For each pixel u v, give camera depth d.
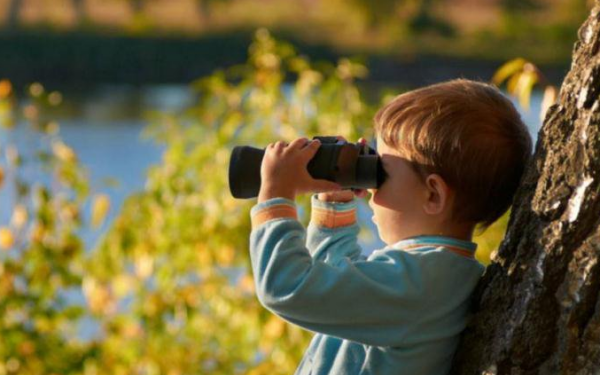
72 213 8.30
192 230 8.41
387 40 52.03
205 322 8.46
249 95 8.79
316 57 51.88
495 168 3.75
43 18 51.44
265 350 8.02
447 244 3.75
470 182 3.74
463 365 3.73
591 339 3.50
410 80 46.91
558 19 48.62
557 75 43.31
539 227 3.60
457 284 3.72
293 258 3.61
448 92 3.81
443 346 3.71
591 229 3.51
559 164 3.58
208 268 8.43
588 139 3.52
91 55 46.12
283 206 3.68
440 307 3.67
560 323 3.54
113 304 8.62
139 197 8.59
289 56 8.91
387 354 3.66
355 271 3.61
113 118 26.66
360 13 53.84
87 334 9.08
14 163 8.26
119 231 8.50
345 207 4.16
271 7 57.19
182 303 8.24
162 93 37.06
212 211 8.37
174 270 8.48
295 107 8.57
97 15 52.47
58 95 8.77
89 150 20.41
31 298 8.05
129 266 9.22
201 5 55.19
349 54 50.88
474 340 3.71
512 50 47.31
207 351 8.44
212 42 49.31
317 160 3.76
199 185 8.52
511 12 50.00
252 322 8.07
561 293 3.53
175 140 8.84
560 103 3.64
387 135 3.80
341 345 3.79
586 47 3.61
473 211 3.78
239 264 8.40
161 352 8.34
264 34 8.99
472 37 49.75
